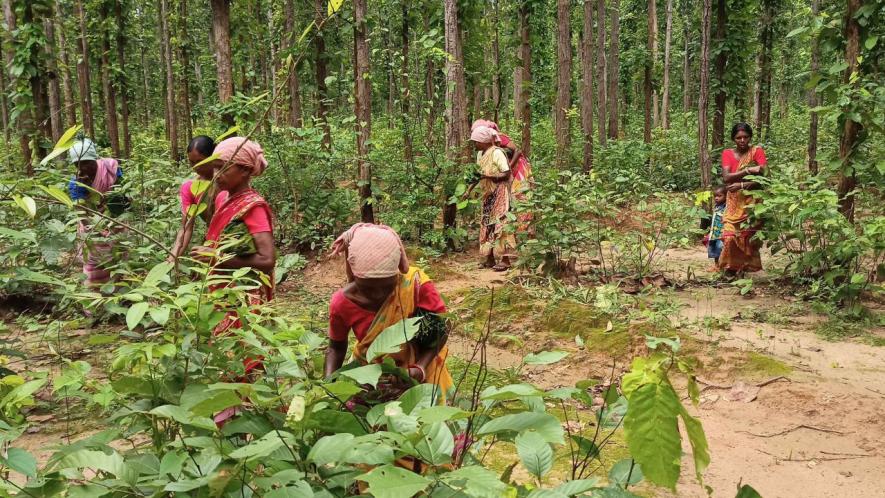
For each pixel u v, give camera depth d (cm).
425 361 250
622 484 184
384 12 1205
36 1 978
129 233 546
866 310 577
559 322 577
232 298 216
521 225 797
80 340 516
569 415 426
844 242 594
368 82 918
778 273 712
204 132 975
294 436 167
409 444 152
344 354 268
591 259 789
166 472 160
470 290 682
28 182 213
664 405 138
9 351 415
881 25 641
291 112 1325
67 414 391
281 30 1417
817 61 1095
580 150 1523
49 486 165
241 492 163
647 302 628
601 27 1560
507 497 141
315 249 908
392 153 1019
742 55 1224
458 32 1055
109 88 1638
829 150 764
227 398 160
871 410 405
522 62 1142
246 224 303
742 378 464
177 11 1780
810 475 348
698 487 338
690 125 1814
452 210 927
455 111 947
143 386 200
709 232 797
